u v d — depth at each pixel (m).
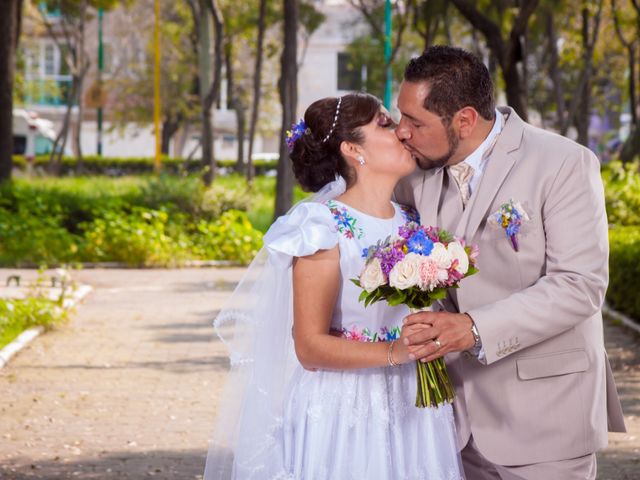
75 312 10.83
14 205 18.09
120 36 41.62
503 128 3.42
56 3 35.50
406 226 3.23
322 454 3.33
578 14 28.28
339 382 3.36
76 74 35.59
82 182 26.56
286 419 3.44
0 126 20.55
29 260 15.48
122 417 6.76
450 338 3.14
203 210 18.23
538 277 3.35
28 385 7.68
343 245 3.31
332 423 3.35
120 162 38.28
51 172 34.56
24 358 8.62
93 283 13.59
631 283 10.37
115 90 44.72
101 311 11.16
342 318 3.37
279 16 31.94
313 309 3.25
